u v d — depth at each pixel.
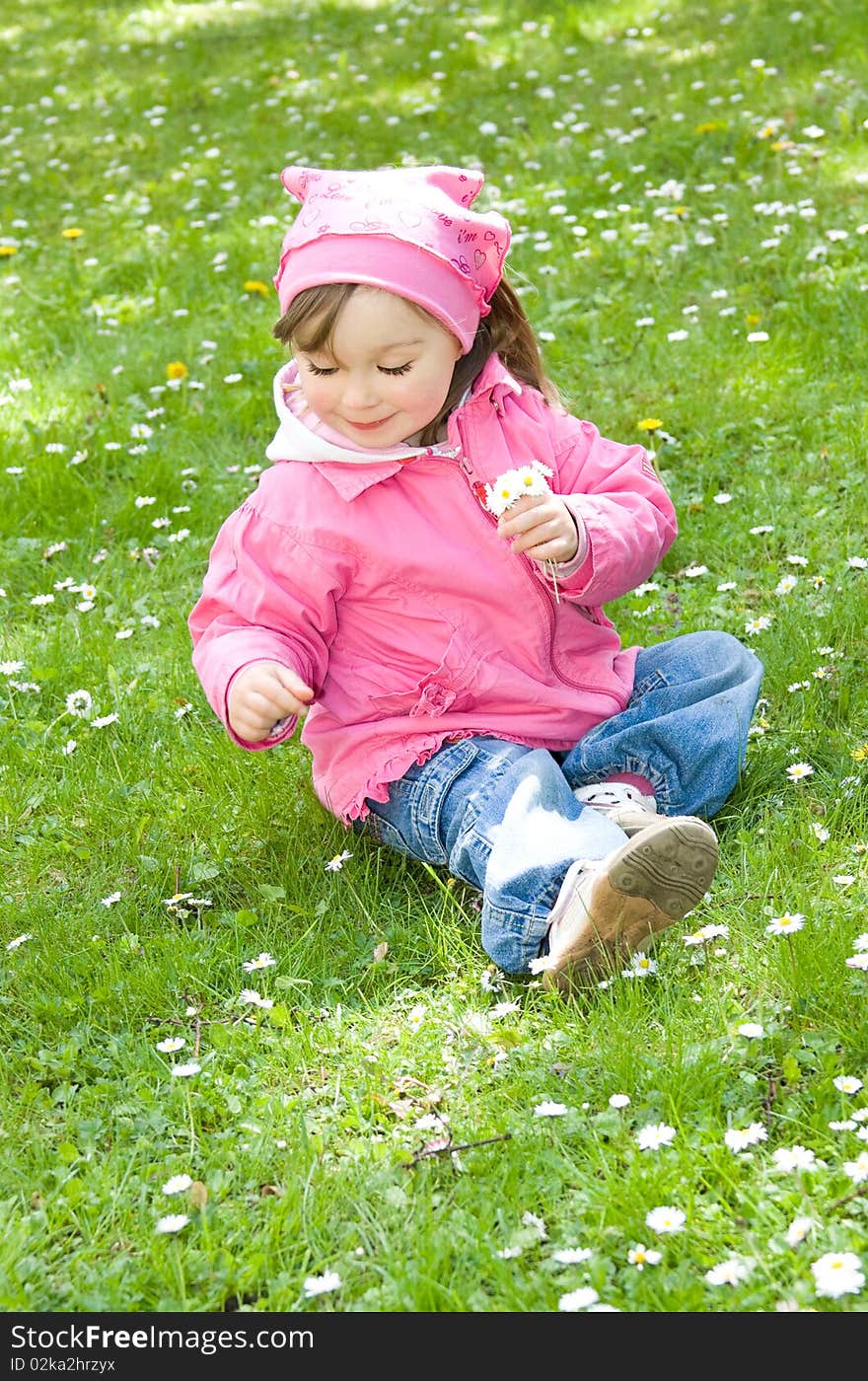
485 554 2.51
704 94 6.75
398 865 2.66
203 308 5.41
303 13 10.20
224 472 4.24
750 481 3.75
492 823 2.38
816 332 4.38
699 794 2.58
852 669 2.98
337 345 2.30
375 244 2.28
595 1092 2.05
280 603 2.50
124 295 5.70
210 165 7.18
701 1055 2.04
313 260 2.31
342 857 2.57
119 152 7.72
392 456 2.44
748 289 4.77
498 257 2.44
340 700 2.58
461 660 2.51
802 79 6.64
